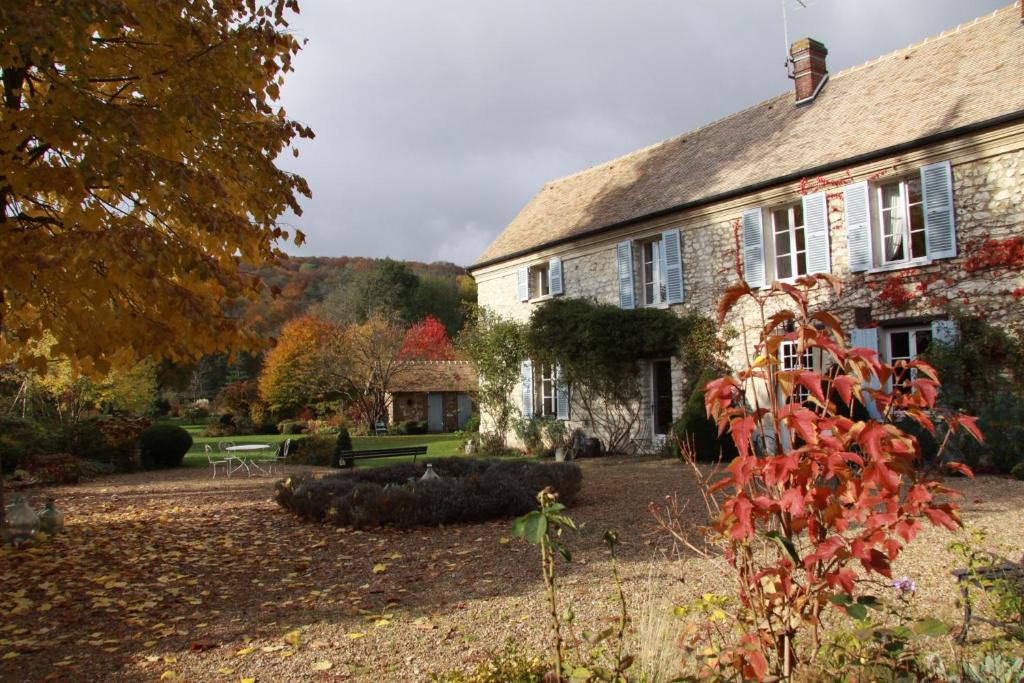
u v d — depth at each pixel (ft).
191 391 166.40
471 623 15.99
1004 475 31.91
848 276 41.63
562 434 57.67
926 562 18.33
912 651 10.18
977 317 35.96
